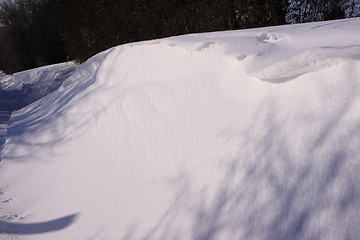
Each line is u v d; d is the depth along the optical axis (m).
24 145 5.17
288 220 1.61
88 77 6.12
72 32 14.12
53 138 4.91
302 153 1.78
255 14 6.54
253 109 2.25
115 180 3.06
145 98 3.46
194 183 2.29
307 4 6.55
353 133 1.66
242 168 2.04
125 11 10.14
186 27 7.95
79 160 3.87
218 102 2.61
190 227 2.05
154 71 3.61
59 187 3.54
